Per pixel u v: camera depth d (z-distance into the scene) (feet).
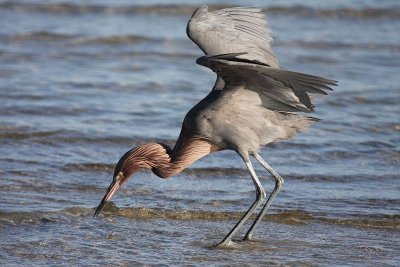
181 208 43.14
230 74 36.11
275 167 50.67
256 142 38.42
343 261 36.09
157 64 77.66
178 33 89.30
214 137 38.45
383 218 41.91
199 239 38.91
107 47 83.25
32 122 57.82
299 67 77.61
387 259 36.40
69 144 54.03
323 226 40.91
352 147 54.80
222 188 46.75
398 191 46.24
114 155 52.24
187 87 69.77
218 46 39.65
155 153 39.22
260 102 37.91
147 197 45.01
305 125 39.01
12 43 83.20
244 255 36.78
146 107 63.16
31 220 40.45
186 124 38.65
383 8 99.96
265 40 40.96
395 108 64.23
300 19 97.45
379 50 84.99
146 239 38.63
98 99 64.80
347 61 80.18
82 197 44.52
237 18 40.96
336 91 68.49
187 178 48.62
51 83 68.85
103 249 37.04
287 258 36.42
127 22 93.45
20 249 36.70
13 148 52.70
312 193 45.85
